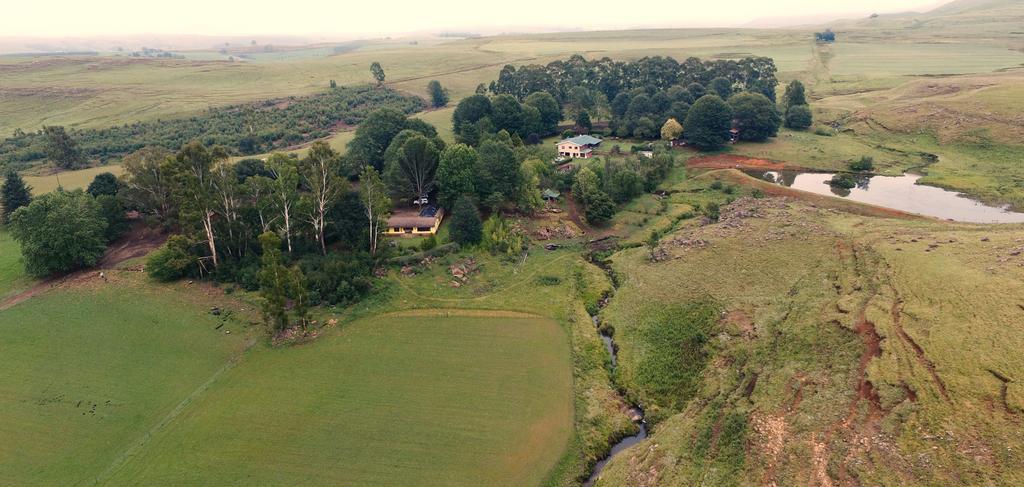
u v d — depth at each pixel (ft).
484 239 287.28
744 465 132.26
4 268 260.42
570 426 163.22
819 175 403.13
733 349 184.65
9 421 164.14
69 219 245.65
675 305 221.05
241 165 338.34
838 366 155.12
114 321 215.31
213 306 226.38
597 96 553.64
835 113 553.23
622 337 208.64
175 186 240.32
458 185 317.42
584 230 317.63
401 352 199.41
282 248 264.93
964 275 181.78
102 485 142.20
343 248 272.31
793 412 143.54
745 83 611.88
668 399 173.17
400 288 243.81
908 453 119.44
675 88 548.72
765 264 238.48
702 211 335.26
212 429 161.58
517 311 228.22
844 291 198.49
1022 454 110.63
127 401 173.06
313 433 160.15
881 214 305.53
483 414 167.94
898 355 148.36
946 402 128.26
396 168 323.78
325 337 208.03
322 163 254.68
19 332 207.41
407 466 148.66
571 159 443.73
